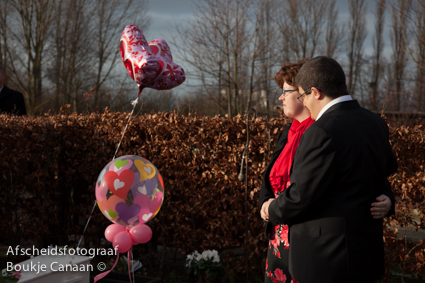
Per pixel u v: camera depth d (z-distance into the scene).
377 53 31.64
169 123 4.46
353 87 30.97
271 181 2.23
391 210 1.77
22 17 20.83
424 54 10.63
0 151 4.86
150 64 2.82
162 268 4.62
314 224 1.69
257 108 17.27
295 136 2.12
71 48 21.81
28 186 5.07
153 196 2.71
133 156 2.82
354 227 1.62
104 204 2.67
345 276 1.60
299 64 2.21
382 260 1.73
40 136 4.90
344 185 1.64
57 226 5.17
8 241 5.15
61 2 21.61
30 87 20.89
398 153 3.93
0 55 20.70
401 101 14.59
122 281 3.60
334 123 1.65
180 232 4.57
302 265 1.70
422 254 4.00
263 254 4.39
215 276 3.95
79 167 5.00
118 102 21.39
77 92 21.70
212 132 4.28
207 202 4.42
